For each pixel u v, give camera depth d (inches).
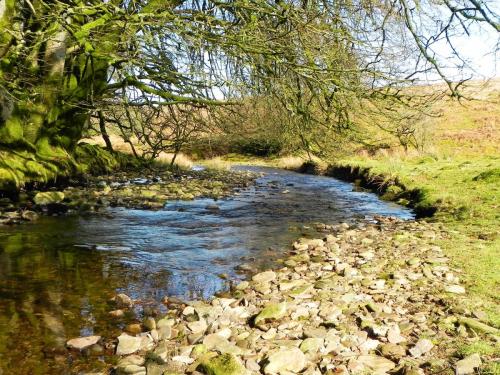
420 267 289.1
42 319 209.9
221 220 474.6
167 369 167.3
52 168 613.9
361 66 484.1
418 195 589.0
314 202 623.2
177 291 255.9
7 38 500.7
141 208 524.1
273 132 657.6
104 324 207.0
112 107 761.6
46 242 350.3
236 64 496.7
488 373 151.3
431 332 191.2
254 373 163.0
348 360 169.6
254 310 226.2
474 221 424.2
